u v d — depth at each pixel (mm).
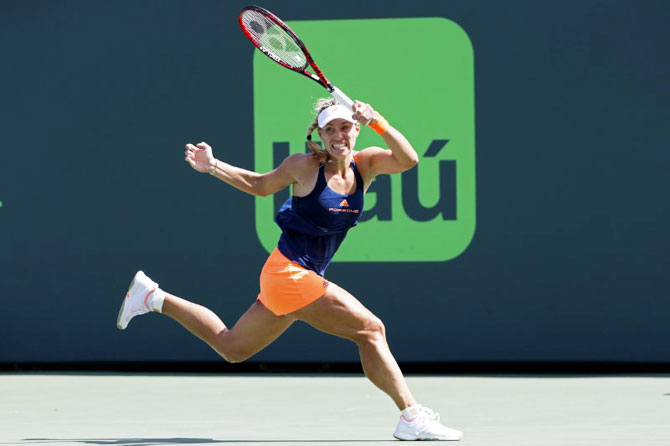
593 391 24438
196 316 17750
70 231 29391
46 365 29547
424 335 28422
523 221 28156
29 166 29516
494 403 22438
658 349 27875
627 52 27812
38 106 29469
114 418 20391
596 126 27938
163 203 29172
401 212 28438
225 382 26875
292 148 28844
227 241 28969
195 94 29094
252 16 17828
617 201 27906
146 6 29203
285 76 28812
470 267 28297
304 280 16391
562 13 27984
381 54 28516
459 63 28281
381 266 28484
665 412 20750
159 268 29172
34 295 29516
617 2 27828
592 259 28016
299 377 27922
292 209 16453
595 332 28016
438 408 21641
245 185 16594
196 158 16438
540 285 28125
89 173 29359
